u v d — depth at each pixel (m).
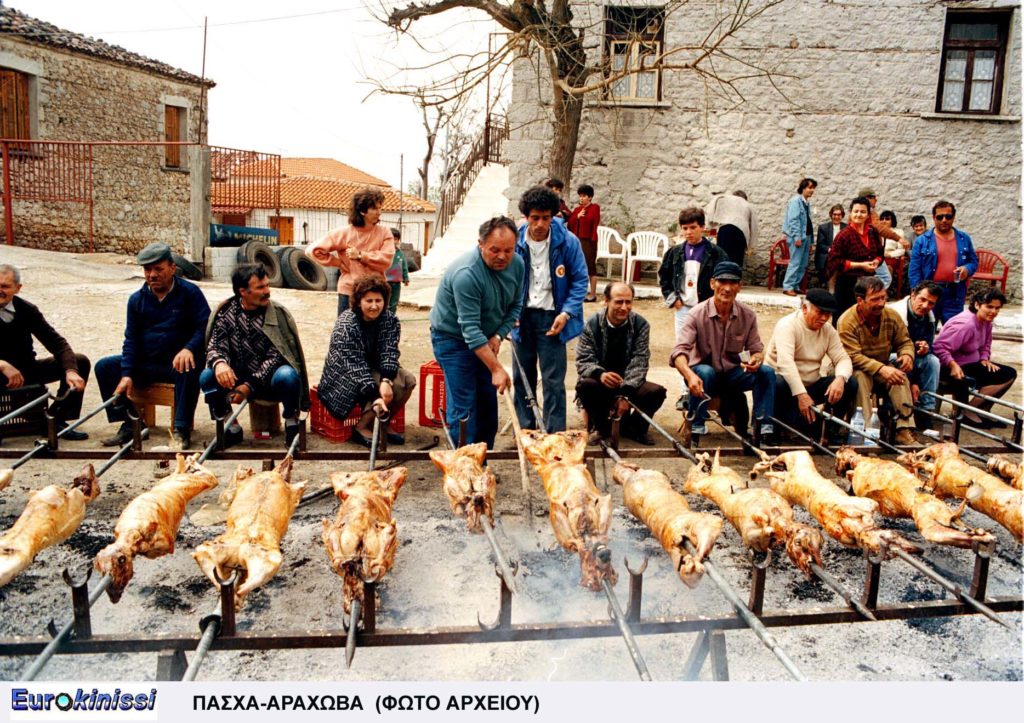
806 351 6.33
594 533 3.51
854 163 14.88
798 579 4.21
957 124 14.58
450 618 3.72
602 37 15.09
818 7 14.50
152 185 21.30
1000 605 3.31
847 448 4.95
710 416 6.12
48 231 18.16
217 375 5.66
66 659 3.42
